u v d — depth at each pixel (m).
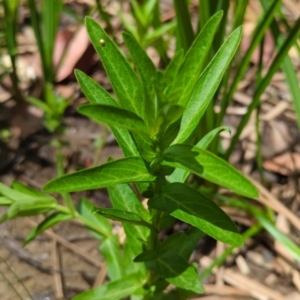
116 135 0.40
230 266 0.62
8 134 0.70
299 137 0.73
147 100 0.35
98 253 0.62
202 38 0.35
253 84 0.77
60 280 0.59
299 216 0.66
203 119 0.58
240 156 0.71
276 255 0.63
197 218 0.37
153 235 0.42
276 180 0.69
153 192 0.39
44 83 0.71
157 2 0.66
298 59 0.79
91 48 0.75
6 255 0.60
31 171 0.67
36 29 0.67
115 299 0.45
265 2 0.58
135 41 0.34
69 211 0.48
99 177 0.36
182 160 0.35
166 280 0.43
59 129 0.68
